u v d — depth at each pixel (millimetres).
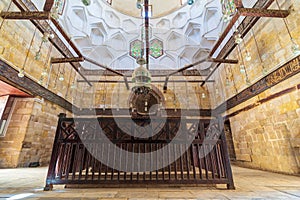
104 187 2229
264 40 4570
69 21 7914
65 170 2359
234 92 6418
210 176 2301
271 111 4332
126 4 11078
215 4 8219
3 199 1719
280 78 4008
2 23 4090
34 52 5461
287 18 3744
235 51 6285
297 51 3102
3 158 4945
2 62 4191
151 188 2189
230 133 7121
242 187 2303
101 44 9562
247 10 3631
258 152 4863
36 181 2766
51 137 6535
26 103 5539
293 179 3041
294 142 3617
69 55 7797
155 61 9727
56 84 6906
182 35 9930
